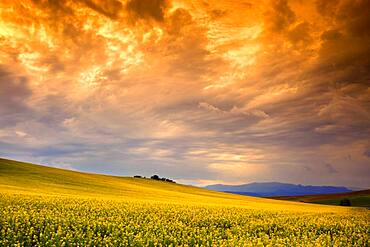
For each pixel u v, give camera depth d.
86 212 20.14
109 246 13.09
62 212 19.23
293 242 14.14
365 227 19.91
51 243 12.38
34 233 14.30
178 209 24.30
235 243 13.06
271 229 18.80
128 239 13.85
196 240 14.41
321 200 87.00
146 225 16.67
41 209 19.72
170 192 59.66
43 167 68.81
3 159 67.00
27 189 36.75
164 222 17.83
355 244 14.80
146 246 12.90
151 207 24.42
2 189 33.28
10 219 15.18
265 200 70.38
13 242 12.59
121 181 71.31
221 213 23.38
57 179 53.25
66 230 14.33
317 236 16.91
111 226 15.80
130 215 20.19
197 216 21.09
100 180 63.50
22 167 60.97
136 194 46.44
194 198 50.50
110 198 33.62
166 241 13.93
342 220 22.92
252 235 16.33
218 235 16.25
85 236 14.07
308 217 24.09
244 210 27.47
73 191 40.75
